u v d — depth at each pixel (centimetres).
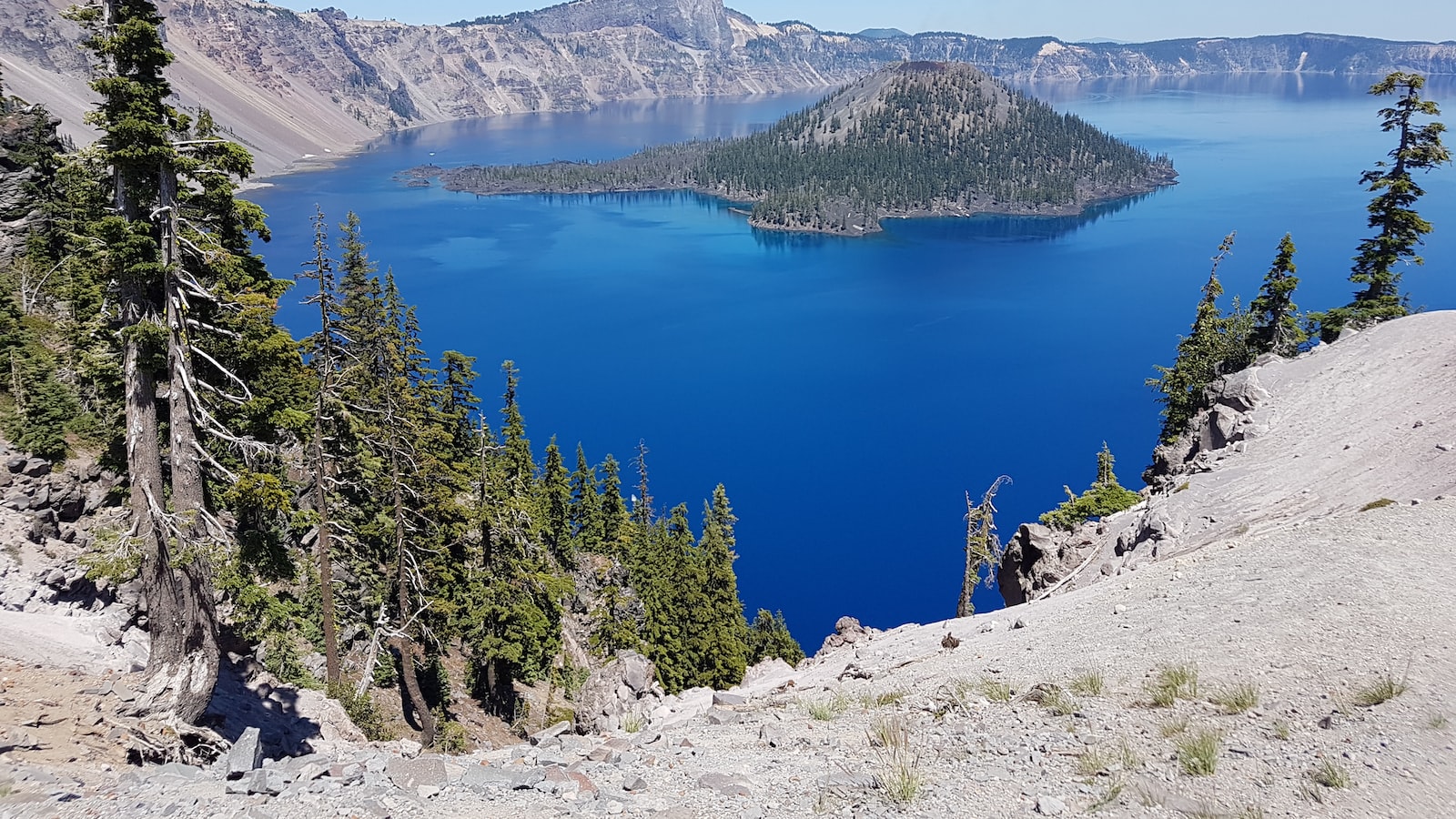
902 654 2305
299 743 2355
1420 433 2770
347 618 3962
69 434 3155
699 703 2300
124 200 1695
